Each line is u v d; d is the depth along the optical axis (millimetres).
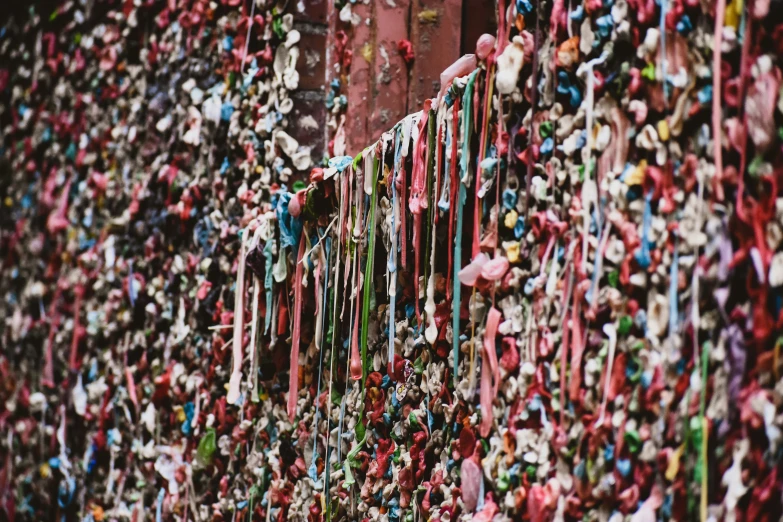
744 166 2578
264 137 4957
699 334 2658
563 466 3012
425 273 3627
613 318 2879
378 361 3955
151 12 6105
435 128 3604
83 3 6762
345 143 4672
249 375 4781
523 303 3201
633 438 2787
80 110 6715
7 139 7555
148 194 5844
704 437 2586
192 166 5523
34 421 6781
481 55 3373
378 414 3904
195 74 5562
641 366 2777
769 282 2498
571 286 3012
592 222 2955
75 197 6676
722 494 2590
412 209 3645
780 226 2490
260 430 4688
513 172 3254
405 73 4699
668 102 2760
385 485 3844
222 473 5043
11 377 7109
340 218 4129
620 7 2895
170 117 5750
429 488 3559
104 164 6414
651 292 2777
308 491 4316
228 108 5238
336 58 4809
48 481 6496
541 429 3109
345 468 4012
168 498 5371
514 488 3189
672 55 2752
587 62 2996
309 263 4328
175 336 5465
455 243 3441
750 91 2541
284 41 4938
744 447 2541
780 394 2473
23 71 7391
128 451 5828
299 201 4387
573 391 2971
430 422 3598
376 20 4699
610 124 2924
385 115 4664
